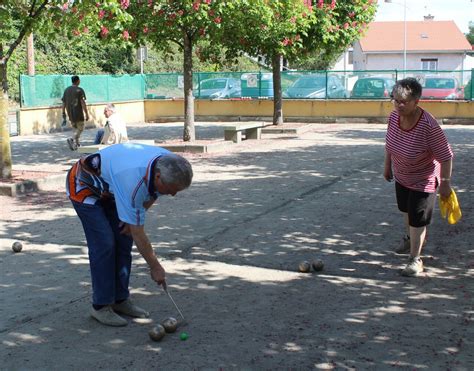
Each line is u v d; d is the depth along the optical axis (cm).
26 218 891
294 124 2445
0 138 1131
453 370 419
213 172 1288
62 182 1173
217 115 2694
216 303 546
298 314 520
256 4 1551
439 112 2464
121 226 498
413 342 463
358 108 2523
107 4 1123
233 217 877
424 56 5622
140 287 589
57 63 4009
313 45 2130
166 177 423
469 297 557
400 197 625
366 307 534
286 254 696
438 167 607
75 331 489
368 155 1528
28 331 490
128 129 2347
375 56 5650
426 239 739
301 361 433
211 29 1599
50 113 2259
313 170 1302
